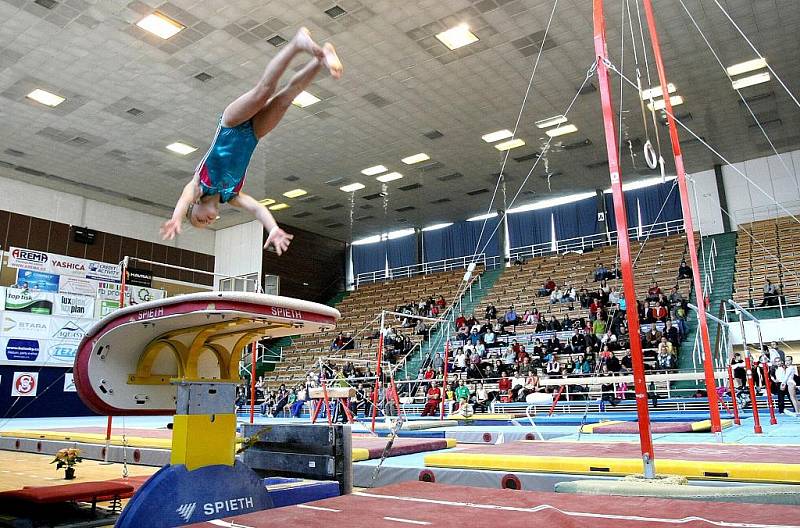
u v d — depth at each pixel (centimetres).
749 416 1280
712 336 1800
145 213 2775
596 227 2650
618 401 1622
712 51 1577
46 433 1028
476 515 315
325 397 964
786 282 1911
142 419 2183
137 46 1523
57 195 2473
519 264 2708
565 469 509
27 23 1424
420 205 2811
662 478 420
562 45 1544
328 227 3120
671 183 2505
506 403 1703
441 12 1413
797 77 1731
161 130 1970
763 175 2338
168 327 388
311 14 1409
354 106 1841
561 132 2056
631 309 434
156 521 332
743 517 296
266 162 2252
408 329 2502
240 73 1650
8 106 1802
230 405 389
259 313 353
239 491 373
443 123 1970
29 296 2223
